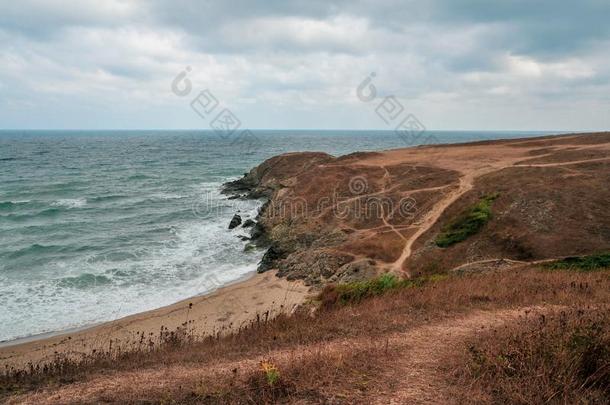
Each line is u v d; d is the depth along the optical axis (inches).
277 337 353.4
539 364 228.7
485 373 232.2
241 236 1418.6
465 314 405.4
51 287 950.4
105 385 257.4
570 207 997.2
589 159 1341.0
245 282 1007.0
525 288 517.7
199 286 982.4
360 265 950.4
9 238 1347.2
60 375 296.7
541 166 1333.7
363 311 434.9
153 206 1913.1
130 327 740.7
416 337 335.0
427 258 955.3
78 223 1562.5
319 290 906.7
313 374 241.4
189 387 241.8
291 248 1198.3
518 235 939.3
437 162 1702.8
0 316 801.6
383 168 1707.7
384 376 246.7
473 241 971.3
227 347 338.3
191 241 1362.0
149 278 1025.5
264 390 223.5
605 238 880.3
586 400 197.0
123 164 3784.5
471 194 1213.1
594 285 523.2
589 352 232.4
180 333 568.4
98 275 1029.8
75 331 741.3
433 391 224.5
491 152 1855.3
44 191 2267.5
